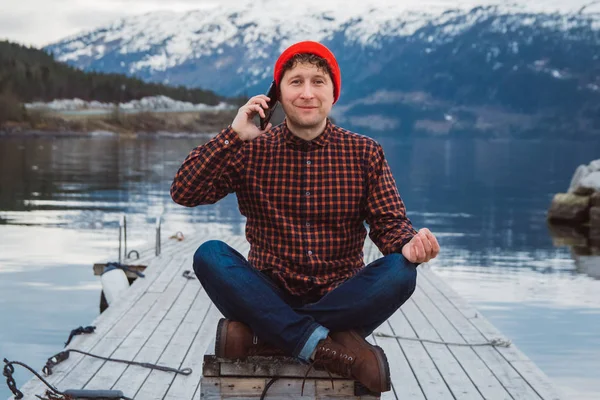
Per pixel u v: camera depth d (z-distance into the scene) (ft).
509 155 206.59
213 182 9.70
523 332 23.82
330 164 9.62
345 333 9.12
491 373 14.75
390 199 9.74
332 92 9.57
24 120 202.69
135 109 232.94
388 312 9.21
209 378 9.31
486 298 29.12
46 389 13.05
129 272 26.25
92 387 13.38
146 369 14.58
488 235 49.26
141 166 99.96
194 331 17.53
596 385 18.40
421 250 9.02
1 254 35.40
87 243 39.11
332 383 9.18
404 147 283.18
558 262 38.52
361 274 9.22
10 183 73.87
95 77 238.07
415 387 13.89
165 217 52.37
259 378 9.30
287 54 9.52
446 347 16.67
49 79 222.69
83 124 211.82
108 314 18.98
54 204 57.98
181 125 231.09
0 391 16.99
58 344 20.98
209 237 35.32
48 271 31.58
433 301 21.58
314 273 9.60
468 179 102.42
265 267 9.63
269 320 8.87
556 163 158.10
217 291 9.14
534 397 13.33
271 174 9.62
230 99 265.54
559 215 57.52
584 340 22.82
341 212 9.62
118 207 57.11
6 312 24.49
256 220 9.80
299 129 9.55
